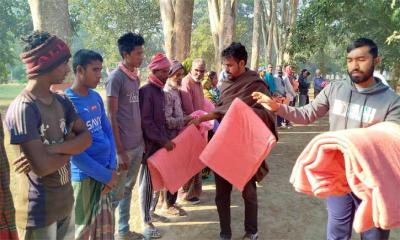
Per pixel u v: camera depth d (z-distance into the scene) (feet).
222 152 11.59
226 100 12.38
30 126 7.20
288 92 40.09
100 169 9.77
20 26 100.32
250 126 11.51
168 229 14.25
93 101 10.10
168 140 12.79
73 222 8.98
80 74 9.73
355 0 32.07
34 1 12.39
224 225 12.94
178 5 23.06
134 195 18.44
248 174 11.65
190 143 13.08
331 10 34.04
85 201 9.96
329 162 7.83
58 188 8.03
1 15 97.14
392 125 7.88
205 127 14.66
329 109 9.83
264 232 14.21
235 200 17.42
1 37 97.81
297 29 40.63
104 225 10.25
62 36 12.66
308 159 7.95
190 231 14.11
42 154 7.24
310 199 17.75
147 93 12.78
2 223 6.68
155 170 12.73
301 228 14.60
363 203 7.15
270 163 24.62
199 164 13.25
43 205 7.80
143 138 12.97
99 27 107.24
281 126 40.22
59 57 7.60
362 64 8.54
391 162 7.14
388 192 6.82
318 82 56.95
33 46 7.39
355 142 7.14
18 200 7.95
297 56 64.90
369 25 33.96
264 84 12.28
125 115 12.05
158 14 104.68
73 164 9.77
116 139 11.69
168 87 14.53
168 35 23.91
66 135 8.34
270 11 75.20
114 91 11.62
